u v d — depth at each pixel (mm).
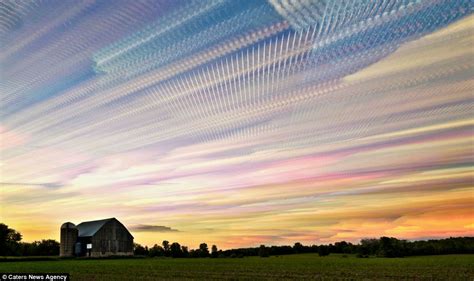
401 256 117062
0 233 134125
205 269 65438
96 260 106125
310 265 74875
